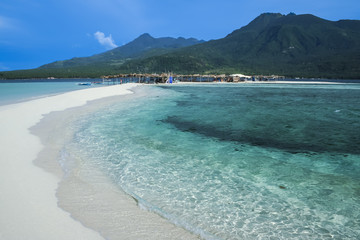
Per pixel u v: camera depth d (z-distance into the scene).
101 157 9.08
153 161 8.81
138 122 15.66
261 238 4.62
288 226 5.03
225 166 8.48
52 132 12.34
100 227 4.73
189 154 9.71
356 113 20.19
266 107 23.52
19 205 5.30
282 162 8.99
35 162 8.07
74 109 20.06
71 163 8.27
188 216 5.34
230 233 4.77
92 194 6.14
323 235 4.73
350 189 6.78
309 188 6.84
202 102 27.25
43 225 4.62
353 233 4.79
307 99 32.22
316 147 10.98
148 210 5.51
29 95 34.69
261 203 5.97
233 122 16.23
